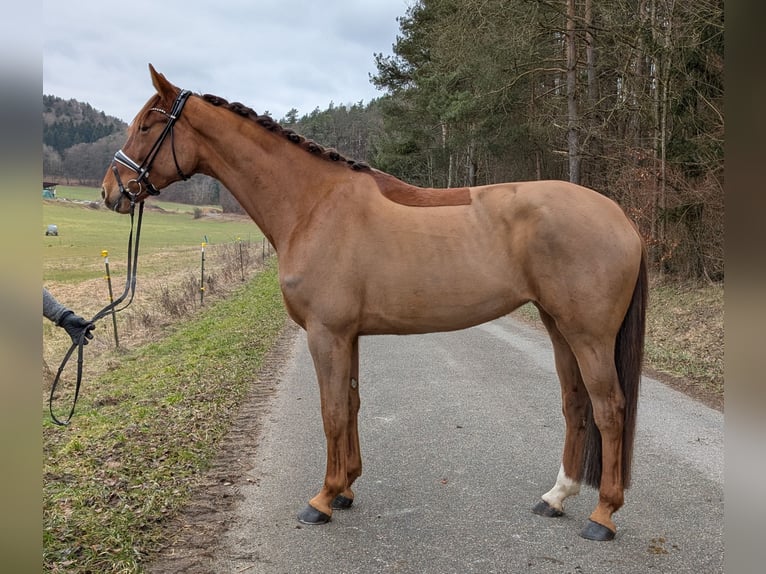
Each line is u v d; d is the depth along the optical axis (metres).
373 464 4.29
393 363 7.65
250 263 21.59
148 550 3.02
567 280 3.15
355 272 3.28
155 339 9.73
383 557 3.03
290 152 3.51
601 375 3.18
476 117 19.97
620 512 3.50
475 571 2.90
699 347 7.92
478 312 3.32
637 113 14.16
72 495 3.47
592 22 15.64
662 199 12.23
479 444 4.65
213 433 4.79
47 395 6.45
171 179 3.64
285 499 3.68
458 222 3.30
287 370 7.21
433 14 24.95
